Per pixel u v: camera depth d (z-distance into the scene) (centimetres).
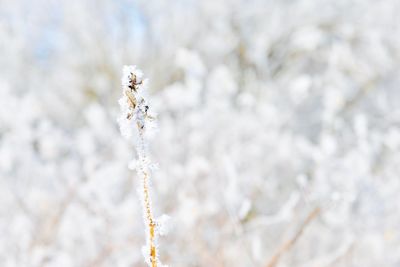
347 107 776
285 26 934
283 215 307
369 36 863
